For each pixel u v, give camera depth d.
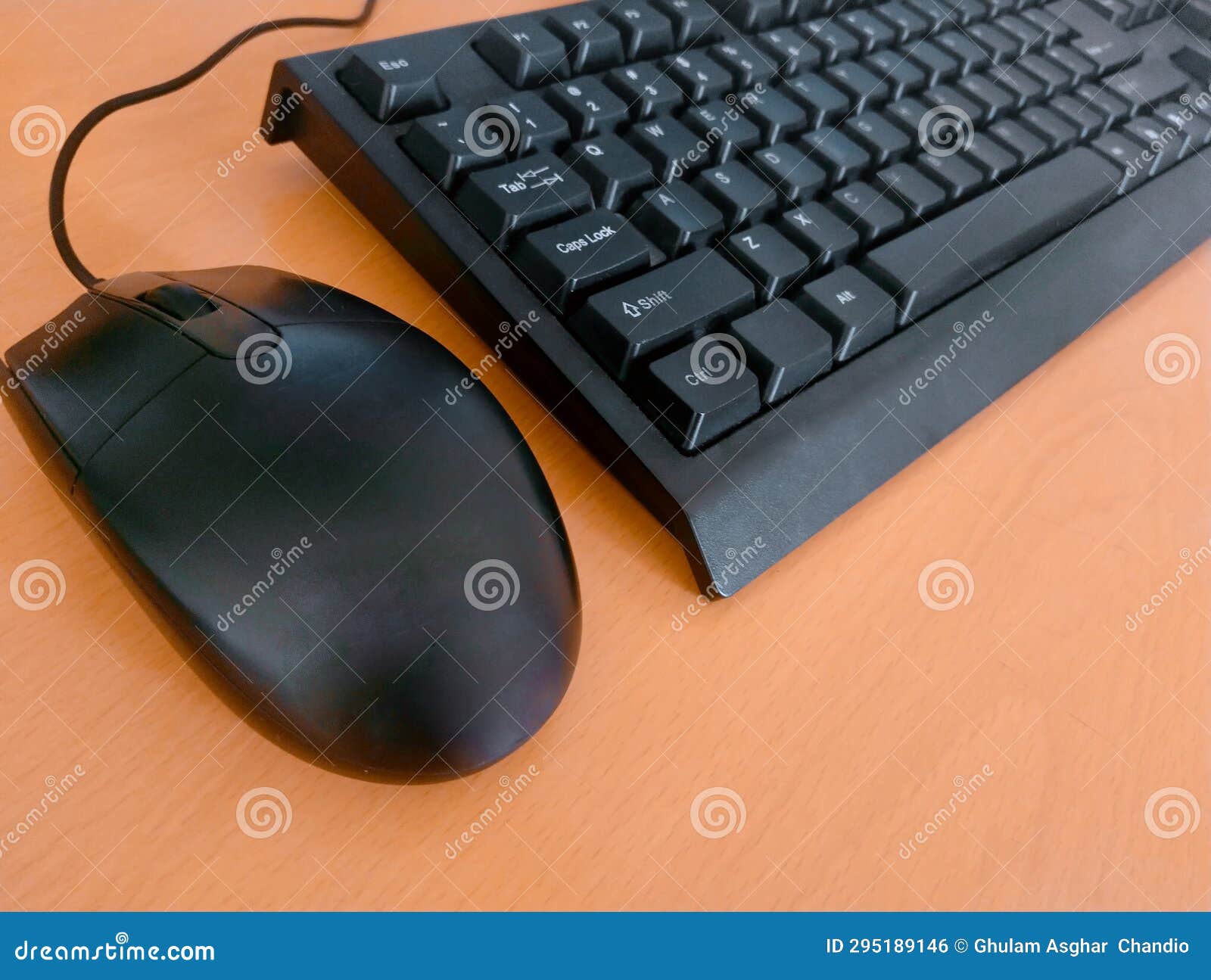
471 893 0.27
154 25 0.47
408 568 0.26
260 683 0.26
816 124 0.45
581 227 0.37
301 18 0.45
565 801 0.30
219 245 0.39
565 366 0.35
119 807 0.27
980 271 0.45
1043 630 0.37
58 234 0.34
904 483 0.41
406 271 0.40
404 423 0.28
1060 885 0.31
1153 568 0.40
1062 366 0.47
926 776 0.33
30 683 0.28
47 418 0.28
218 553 0.26
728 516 0.34
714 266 0.38
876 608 0.36
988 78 0.52
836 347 0.39
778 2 0.48
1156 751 0.35
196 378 0.28
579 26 0.43
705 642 0.34
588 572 0.34
